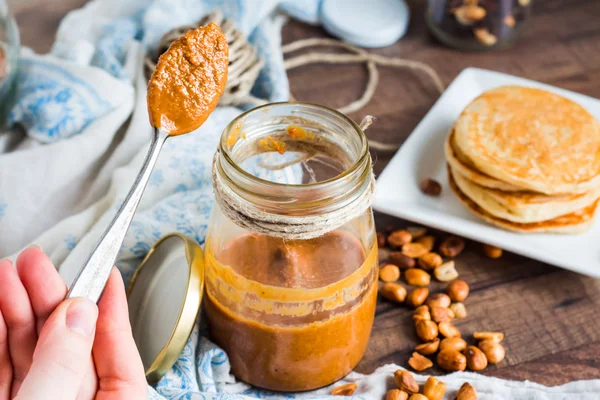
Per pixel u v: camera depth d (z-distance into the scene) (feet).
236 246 1.29
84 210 1.77
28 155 1.78
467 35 2.22
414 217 1.66
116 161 1.84
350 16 2.29
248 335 1.33
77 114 1.84
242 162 1.29
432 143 1.86
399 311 1.59
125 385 1.21
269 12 2.30
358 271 1.28
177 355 1.34
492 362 1.49
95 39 2.15
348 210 1.19
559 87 2.11
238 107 1.97
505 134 1.71
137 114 1.88
